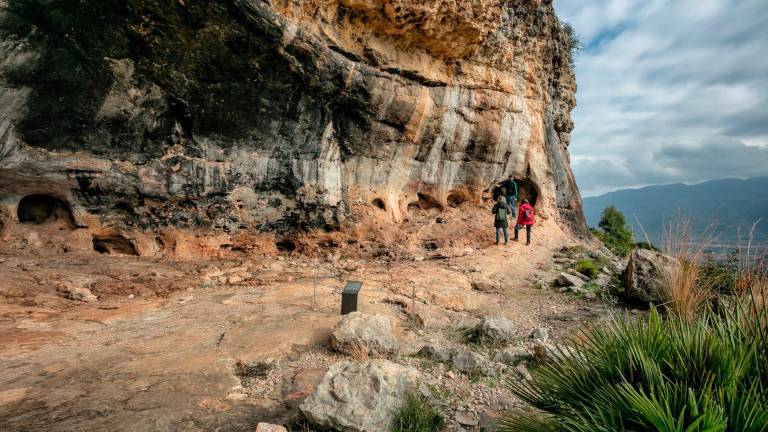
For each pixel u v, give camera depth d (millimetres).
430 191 14859
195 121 9945
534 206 17156
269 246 11414
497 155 15766
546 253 13289
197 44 9047
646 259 7828
